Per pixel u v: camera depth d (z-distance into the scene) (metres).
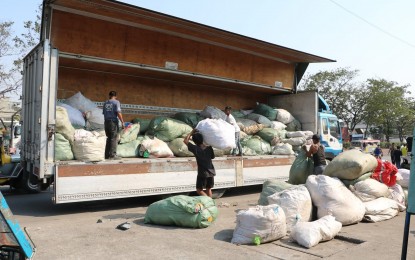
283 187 6.66
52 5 7.54
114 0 7.31
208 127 7.27
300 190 5.88
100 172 7.16
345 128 25.44
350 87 45.62
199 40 10.12
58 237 5.10
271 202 5.87
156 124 9.23
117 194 7.34
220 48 10.66
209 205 5.82
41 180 7.31
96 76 9.76
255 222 4.88
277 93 13.04
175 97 11.31
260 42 10.13
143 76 10.40
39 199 9.24
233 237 5.01
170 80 11.00
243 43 10.30
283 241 5.08
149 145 8.36
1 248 3.39
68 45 7.99
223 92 12.45
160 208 5.83
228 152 9.56
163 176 8.02
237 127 9.87
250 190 10.91
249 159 9.59
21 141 8.88
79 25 8.08
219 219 6.38
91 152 7.11
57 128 7.14
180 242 4.93
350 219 5.90
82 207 8.03
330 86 45.12
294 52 11.09
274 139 10.91
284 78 12.43
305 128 12.21
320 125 13.25
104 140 7.45
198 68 10.27
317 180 6.13
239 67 11.18
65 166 6.81
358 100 45.69
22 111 8.83
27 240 3.41
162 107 10.95
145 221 6.00
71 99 8.78
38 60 7.28
